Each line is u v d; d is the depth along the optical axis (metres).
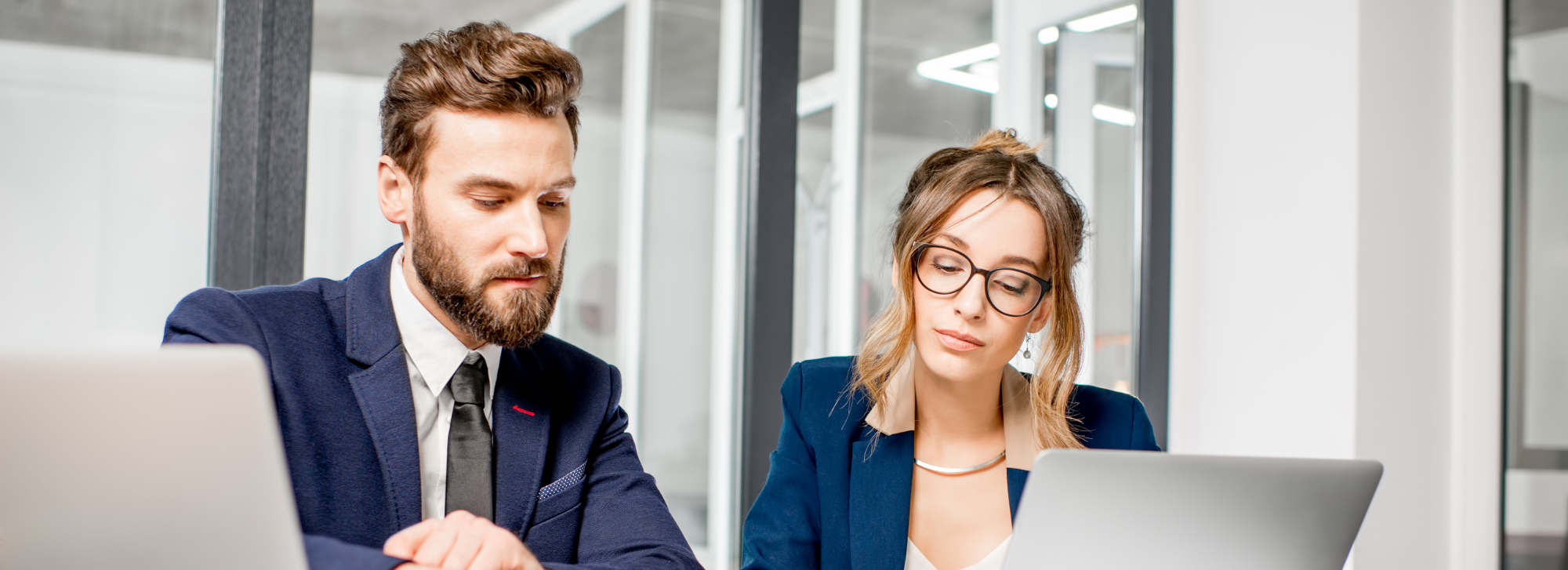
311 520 0.96
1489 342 2.29
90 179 1.78
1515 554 2.30
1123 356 2.72
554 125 0.97
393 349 1.04
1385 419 2.21
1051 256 1.19
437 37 0.98
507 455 1.08
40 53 1.75
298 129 1.72
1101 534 0.79
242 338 0.96
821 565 1.25
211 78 1.85
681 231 2.83
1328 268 2.23
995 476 1.26
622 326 2.75
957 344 1.14
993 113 2.99
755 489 2.08
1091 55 2.78
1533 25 2.35
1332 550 0.89
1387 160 2.22
